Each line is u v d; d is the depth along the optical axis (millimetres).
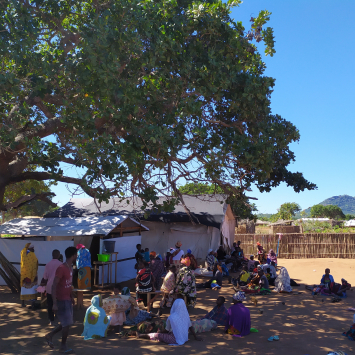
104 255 12852
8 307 10406
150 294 10023
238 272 18031
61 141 11250
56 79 10125
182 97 10953
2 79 8477
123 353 6664
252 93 11328
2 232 14297
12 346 6988
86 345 7133
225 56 11828
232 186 12320
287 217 67062
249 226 30531
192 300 10227
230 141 11766
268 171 11109
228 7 11609
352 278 16234
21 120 9883
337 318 9469
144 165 9930
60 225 14328
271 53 12469
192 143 10586
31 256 10367
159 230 18656
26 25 9625
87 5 12719
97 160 9078
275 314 9914
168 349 6941
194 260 15141
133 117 10367
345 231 29719
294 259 23688
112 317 8195
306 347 7113
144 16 10430
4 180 11383
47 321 8898
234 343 7383
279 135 12047
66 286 6641
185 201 19141
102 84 9117
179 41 10922
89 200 20594
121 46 9766
